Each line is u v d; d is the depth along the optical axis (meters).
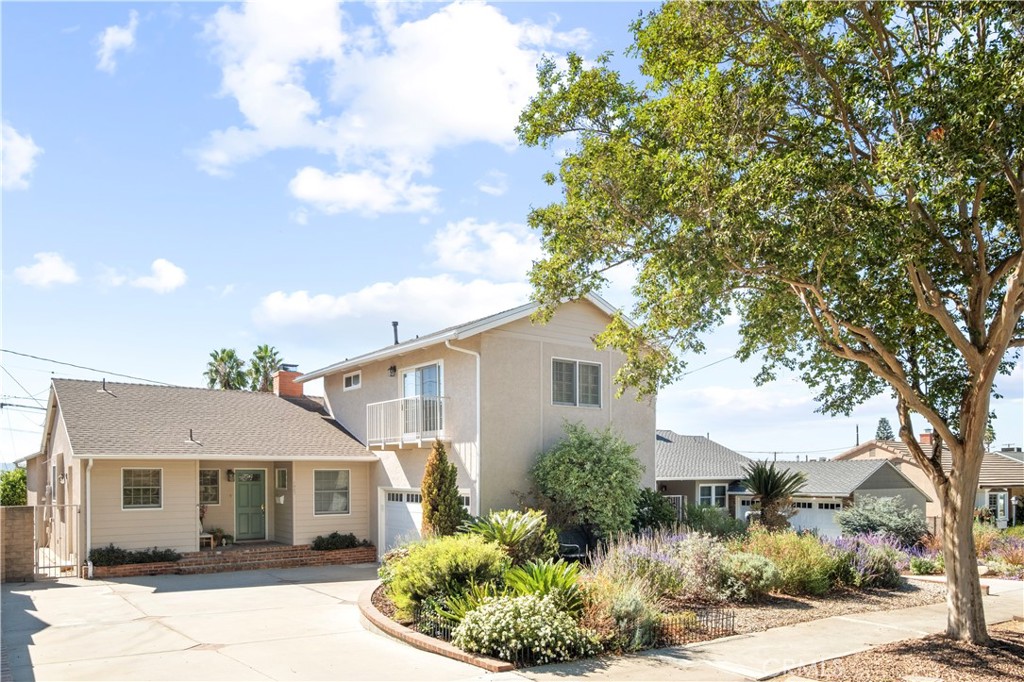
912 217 9.73
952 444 11.10
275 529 24.06
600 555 15.95
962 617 11.01
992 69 8.78
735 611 13.27
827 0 10.00
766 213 9.73
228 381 42.50
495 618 10.00
